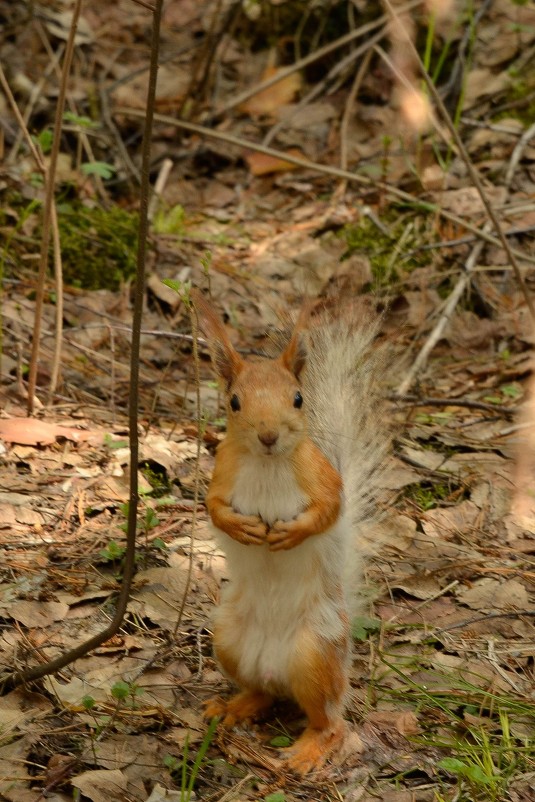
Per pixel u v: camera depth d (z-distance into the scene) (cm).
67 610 738
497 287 1272
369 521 841
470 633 749
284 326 861
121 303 1234
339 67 1603
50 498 876
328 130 1571
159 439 980
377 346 1044
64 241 1280
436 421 1054
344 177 1326
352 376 788
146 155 582
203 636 724
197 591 770
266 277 1297
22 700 650
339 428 728
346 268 1294
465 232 1334
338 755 622
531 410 1034
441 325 1196
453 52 1570
